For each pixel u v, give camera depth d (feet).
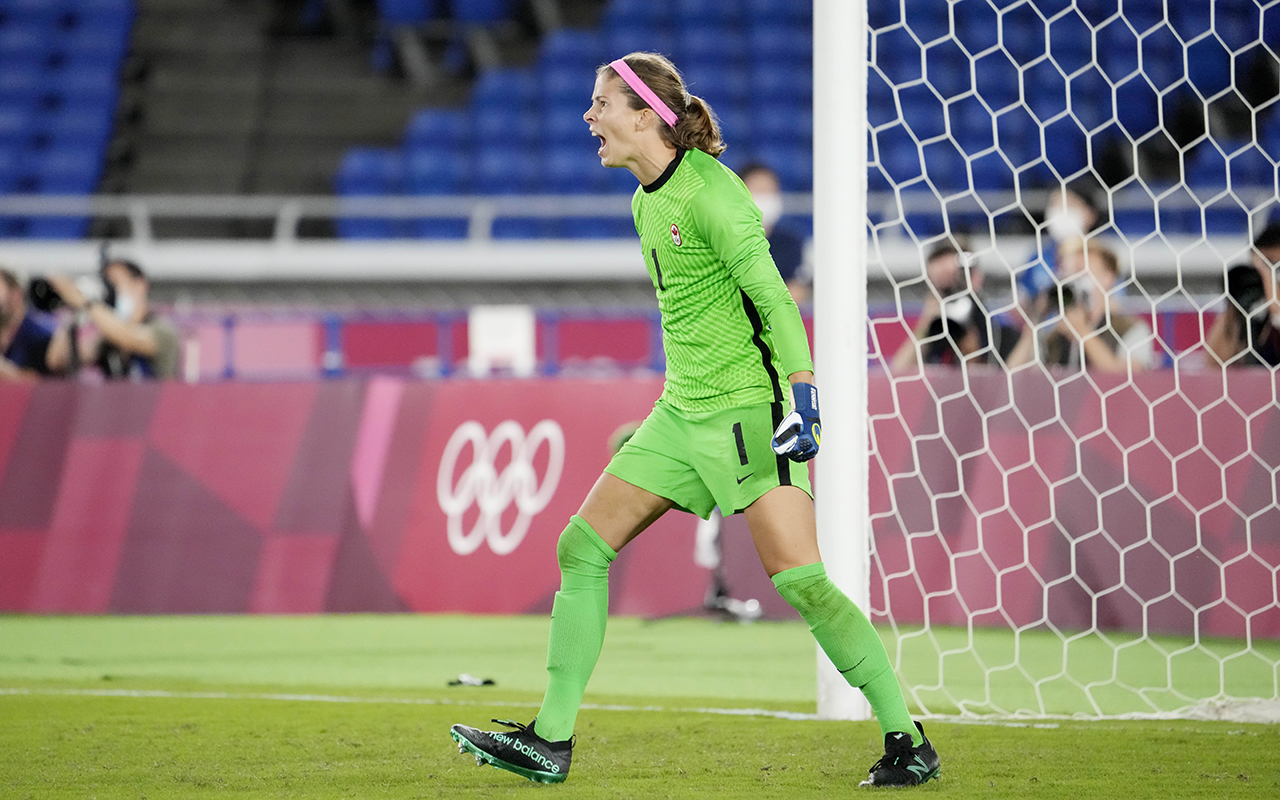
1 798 36.40
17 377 101.50
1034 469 81.30
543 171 188.55
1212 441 79.00
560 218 178.50
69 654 70.95
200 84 199.62
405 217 179.11
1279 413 78.43
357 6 212.43
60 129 190.60
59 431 90.94
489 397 90.43
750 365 37.29
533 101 199.52
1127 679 63.16
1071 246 89.71
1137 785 38.04
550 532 87.61
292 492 89.71
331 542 88.84
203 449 90.48
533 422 89.61
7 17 204.13
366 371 114.62
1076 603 79.46
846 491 50.80
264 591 87.97
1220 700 53.78
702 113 37.76
